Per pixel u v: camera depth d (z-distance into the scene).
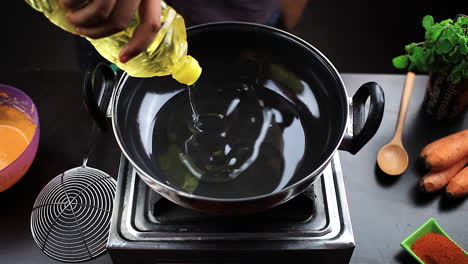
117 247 0.76
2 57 1.49
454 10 1.57
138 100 0.83
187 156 0.81
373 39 1.55
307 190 0.78
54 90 0.99
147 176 0.68
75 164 0.91
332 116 0.80
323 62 0.80
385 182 0.90
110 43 0.69
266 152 0.82
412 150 0.93
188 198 0.68
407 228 0.85
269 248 0.76
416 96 0.99
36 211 0.86
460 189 0.86
